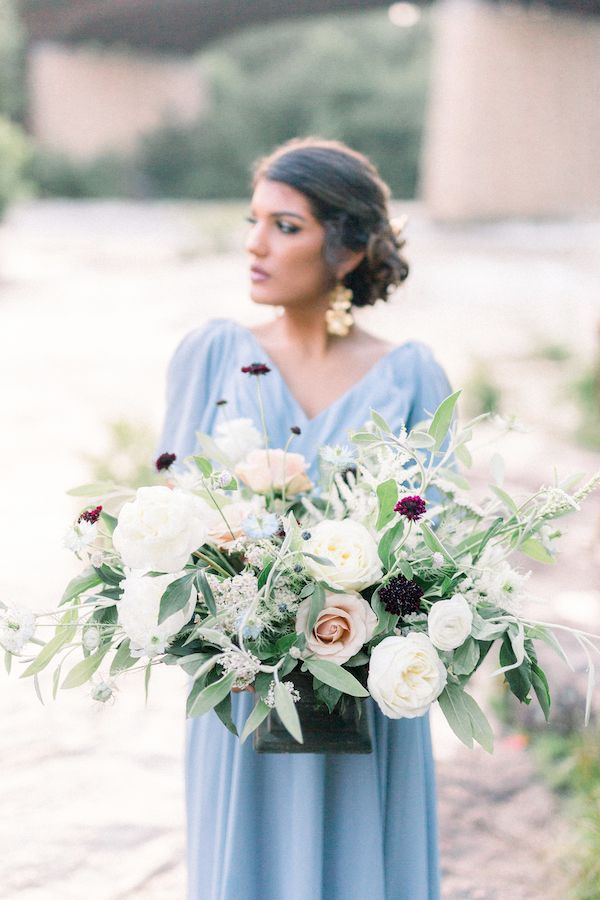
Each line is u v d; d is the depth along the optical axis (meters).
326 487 1.61
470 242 18.44
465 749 3.19
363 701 1.52
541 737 3.18
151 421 7.10
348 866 1.73
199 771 1.85
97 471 5.32
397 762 1.77
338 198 1.80
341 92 31.44
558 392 7.65
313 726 1.44
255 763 1.73
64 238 17.75
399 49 32.38
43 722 3.37
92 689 1.41
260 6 24.44
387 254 1.88
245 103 31.20
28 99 28.27
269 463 1.58
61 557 4.84
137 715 3.44
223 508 1.51
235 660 1.30
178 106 30.59
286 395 1.88
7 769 3.11
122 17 25.81
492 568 1.43
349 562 1.35
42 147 27.77
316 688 1.39
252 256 1.87
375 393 1.87
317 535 1.38
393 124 31.38
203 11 25.31
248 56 33.16
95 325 10.78
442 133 22.92
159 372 8.80
